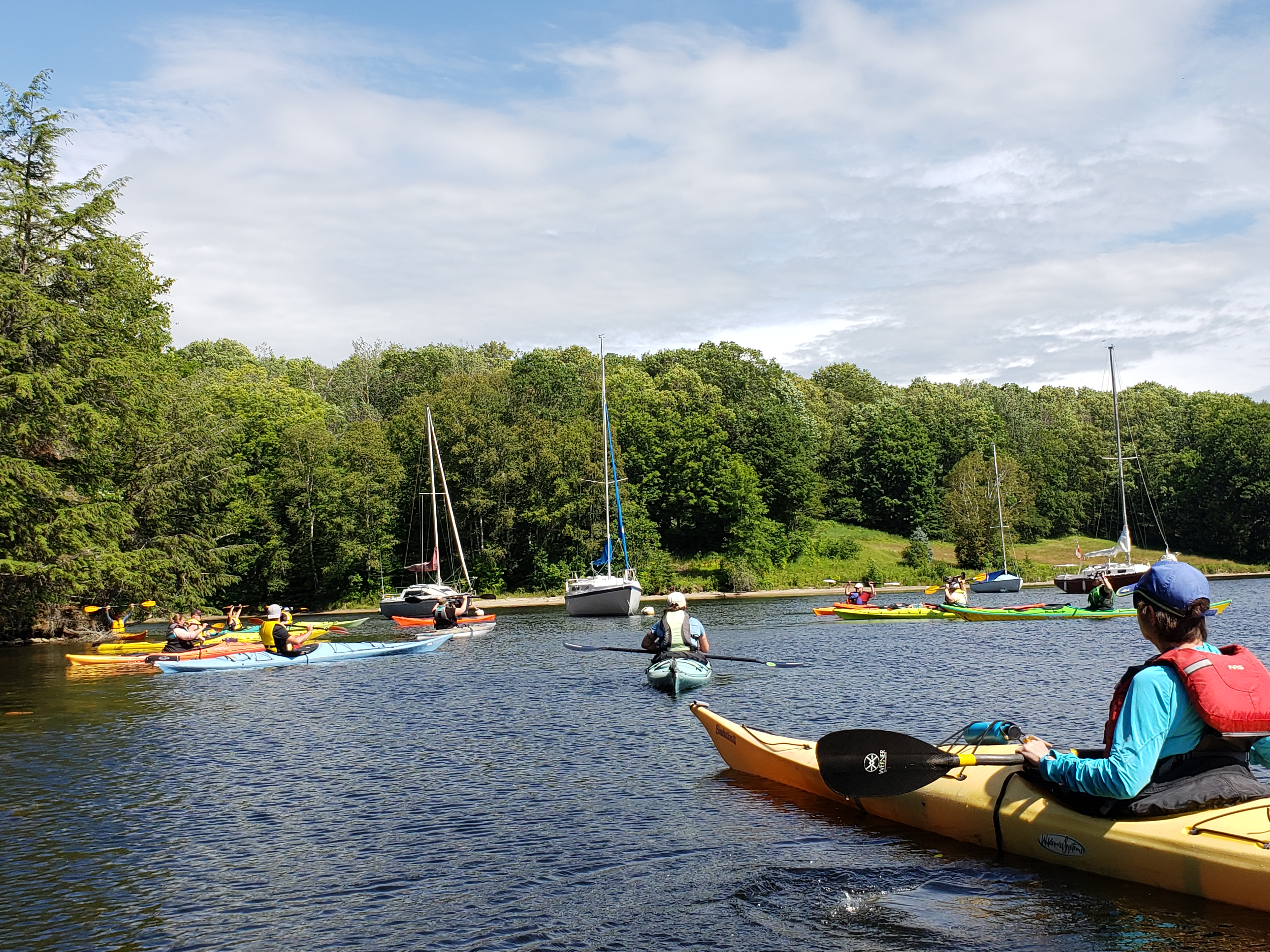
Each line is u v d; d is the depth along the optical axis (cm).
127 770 1060
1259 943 494
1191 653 491
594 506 5509
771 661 1569
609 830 762
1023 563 6469
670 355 8675
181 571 3378
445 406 5591
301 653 2216
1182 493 7300
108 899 648
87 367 2780
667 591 5422
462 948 550
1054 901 567
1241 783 514
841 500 7800
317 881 669
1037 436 8869
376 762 1055
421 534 5603
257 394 5612
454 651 2444
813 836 721
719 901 605
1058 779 552
